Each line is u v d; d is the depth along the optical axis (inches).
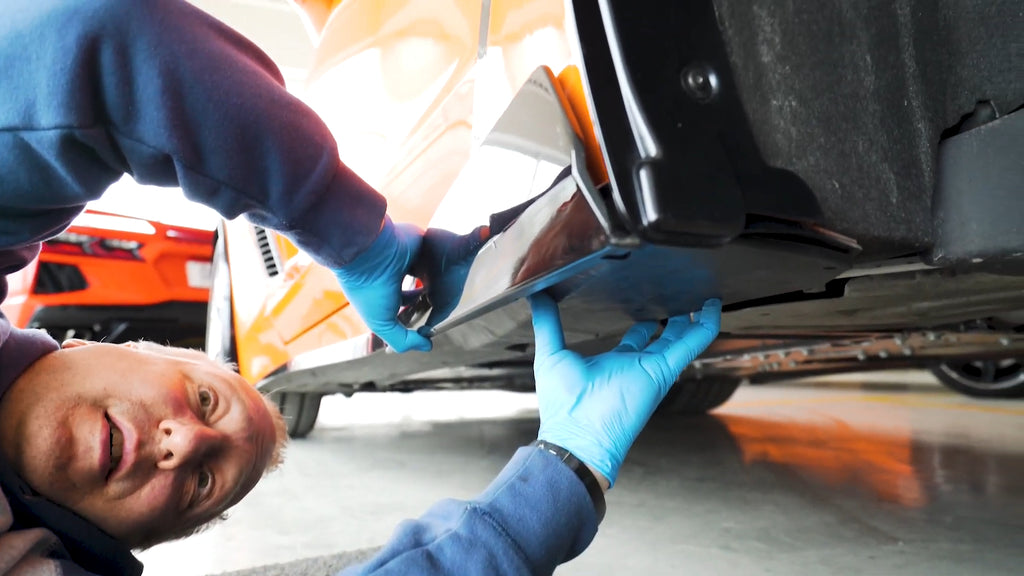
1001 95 28.5
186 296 142.9
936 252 28.3
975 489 70.4
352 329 57.2
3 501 23.3
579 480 29.0
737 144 24.0
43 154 24.0
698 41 24.4
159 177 27.7
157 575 55.4
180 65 25.9
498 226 31.4
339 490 80.6
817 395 168.2
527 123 29.7
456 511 27.5
